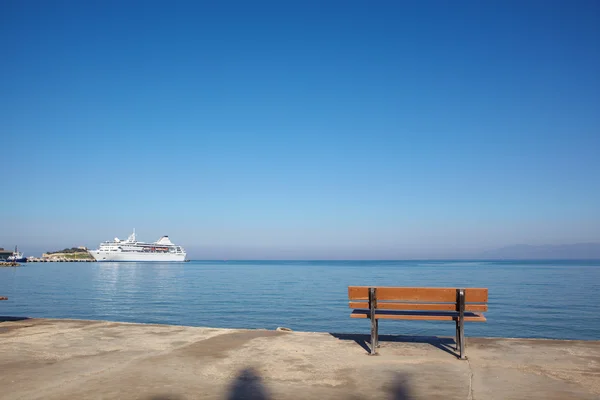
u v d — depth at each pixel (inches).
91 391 214.8
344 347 312.0
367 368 256.7
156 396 207.3
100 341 333.7
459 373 245.6
